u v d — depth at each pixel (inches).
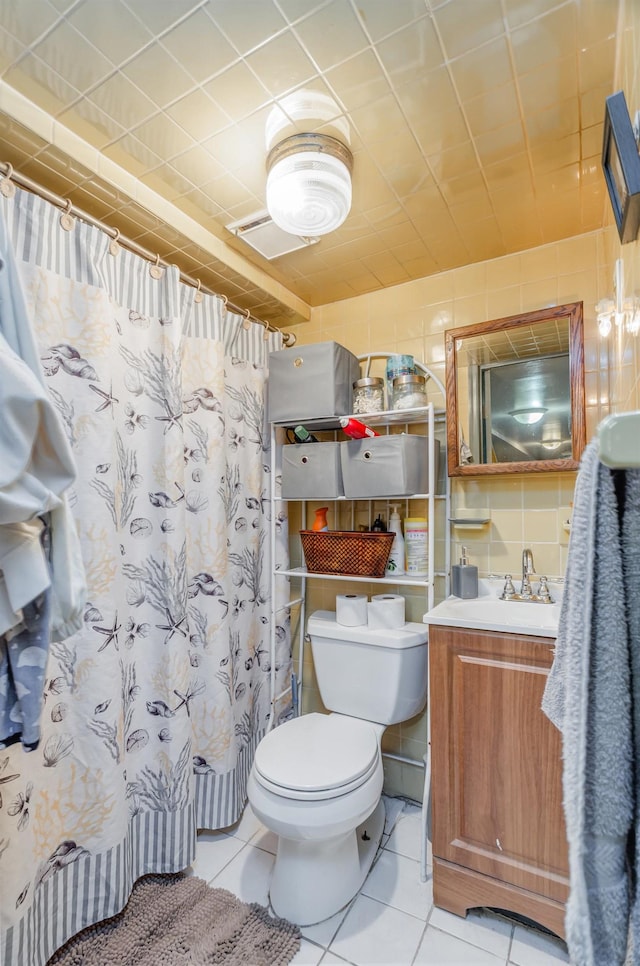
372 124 43.8
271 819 48.3
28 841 42.3
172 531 57.6
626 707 15.3
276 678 77.9
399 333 75.5
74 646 47.7
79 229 49.3
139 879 55.9
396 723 66.5
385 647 63.9
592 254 61.1
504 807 48.9
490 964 45.7
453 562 68.7
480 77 39.0
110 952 46.1
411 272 72.1
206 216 58.2
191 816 57.4
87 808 48.0
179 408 59.2
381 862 59.5
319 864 51.8
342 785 48.9
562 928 45.7
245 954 46.1
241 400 74.3
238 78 39.0
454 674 51.8
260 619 77.0
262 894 54.1
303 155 44.2
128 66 37.9
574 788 15.0
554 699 20.9
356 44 36.1
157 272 59.3
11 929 39.7
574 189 53.1
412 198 54.6
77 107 41.8
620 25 34.0
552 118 43.1
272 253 66.5
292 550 85.4
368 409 68.4
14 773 41.1
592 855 14.8
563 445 60.5
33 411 27.3
